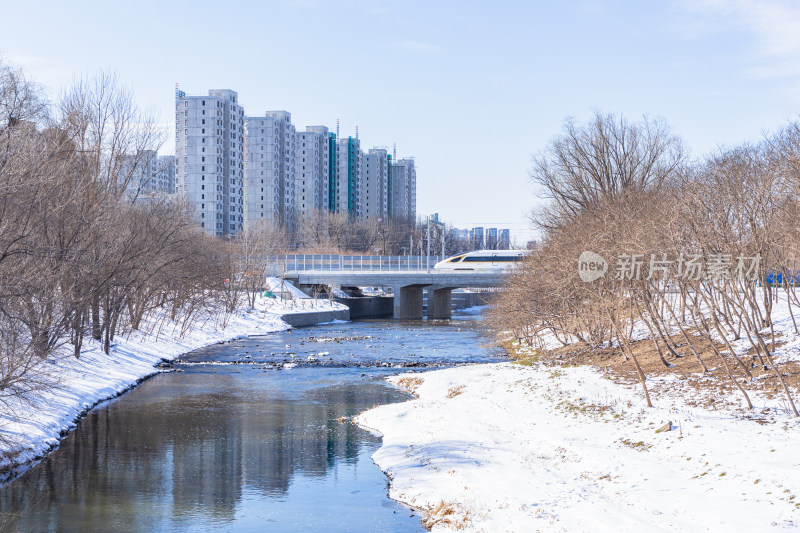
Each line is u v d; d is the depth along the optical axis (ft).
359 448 82.84
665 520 46.32
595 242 101.81
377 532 55.01
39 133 103.30
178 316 207.31
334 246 534.78
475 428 82.69
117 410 106.73
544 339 166.61
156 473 73.00
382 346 195.11
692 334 112.98
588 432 72.69
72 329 126.93
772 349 89.45
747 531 42.22
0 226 78.74
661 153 197.26
